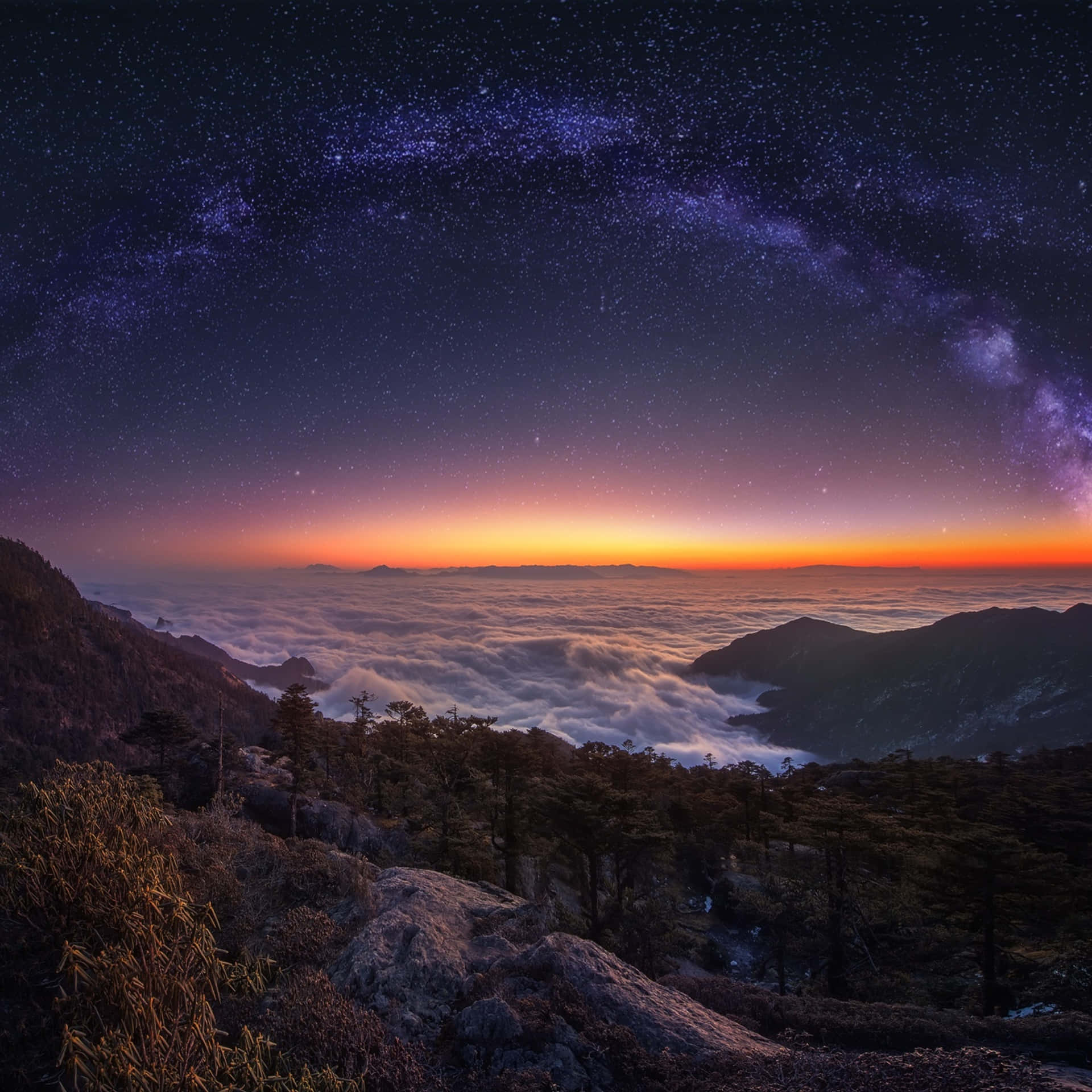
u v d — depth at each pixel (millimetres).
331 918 9805
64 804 5594
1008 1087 6316
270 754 56844
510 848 38344
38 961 4742
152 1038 4113
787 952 29422
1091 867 40906
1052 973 24391
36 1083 4031
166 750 45625
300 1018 6324
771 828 43688
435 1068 6996
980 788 56094
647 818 33469
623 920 30516
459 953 9484
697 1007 9375
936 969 28188
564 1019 8000
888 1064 7000
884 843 28375
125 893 5062
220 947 7996
